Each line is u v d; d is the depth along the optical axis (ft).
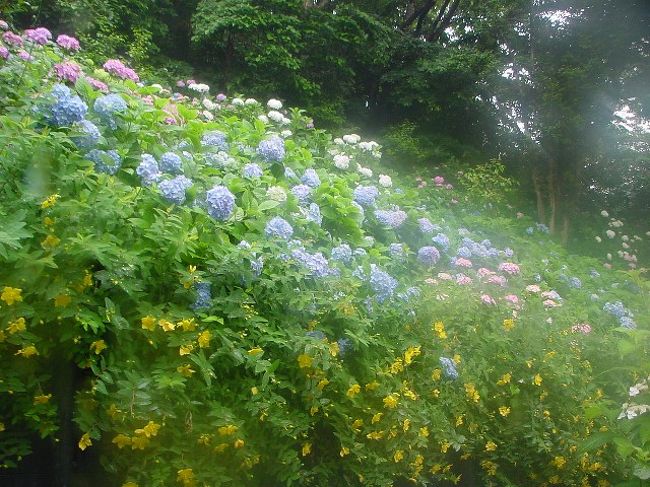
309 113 43.93
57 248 7.69
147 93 15.14
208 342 8.29
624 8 41.16
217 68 44.16
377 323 11.10
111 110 11.48
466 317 12.54
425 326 11.94
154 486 7.84
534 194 48.75
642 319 9.04
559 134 41.42
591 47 41.83
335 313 10.10
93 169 9.53
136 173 10.73
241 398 8.64
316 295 10.03
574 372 13.57
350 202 13.71
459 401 11.48
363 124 54.34
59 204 8.15
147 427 7.61
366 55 48.16
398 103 52.42
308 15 44.78
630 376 14.29
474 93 49.93
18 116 10.34
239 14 40.47
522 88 43.68
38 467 7.86
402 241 16.17
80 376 7.91
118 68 17.34
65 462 7.88
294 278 10.05
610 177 48.93
